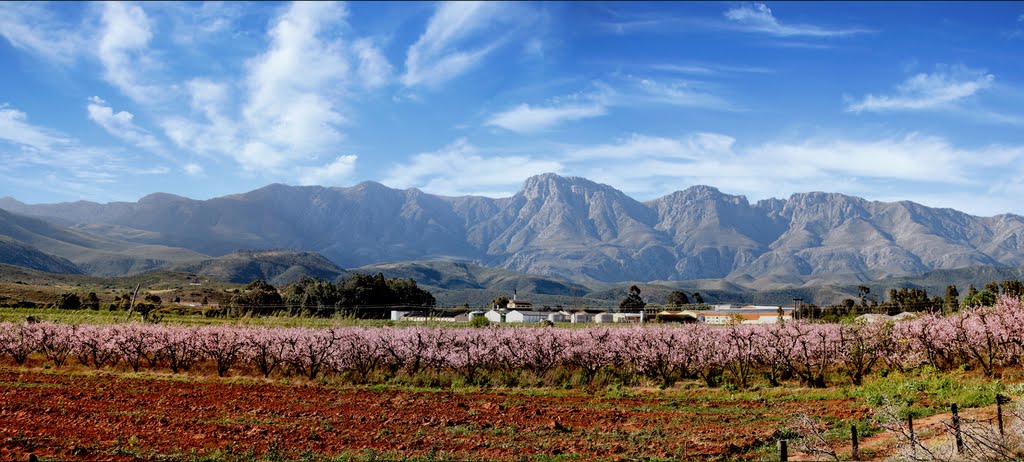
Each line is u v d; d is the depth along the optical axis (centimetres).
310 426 1873
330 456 1513
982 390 2141
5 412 2027
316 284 10569
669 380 3034
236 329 3488
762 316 9481
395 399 2498
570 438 1730
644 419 2025
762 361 2991
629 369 3150
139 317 5981
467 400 2495
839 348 2941
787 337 2956
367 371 3216
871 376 2969
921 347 2945
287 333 3338
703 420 2008
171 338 3450
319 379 3148
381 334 3288
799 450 1524
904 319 3288
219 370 3350
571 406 2325
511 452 1564
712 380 3006
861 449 1527
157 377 3189
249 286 12275
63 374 3278
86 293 11856
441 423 1930
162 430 1792
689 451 1568
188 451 1544
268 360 3466
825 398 2420
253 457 1501
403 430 1828
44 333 3738
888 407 1653
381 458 1486
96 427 1819
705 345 2997
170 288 17912
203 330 3466
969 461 1286
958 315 2978
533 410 2188
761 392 2678
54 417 1964
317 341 3234
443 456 1515
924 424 1736
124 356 3575
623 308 14438
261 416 2042
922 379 2555
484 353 3164
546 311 14212
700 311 11556
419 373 3162
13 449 1512
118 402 2302
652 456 1528
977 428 1427
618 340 3111
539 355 3162
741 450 1586
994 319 2780
